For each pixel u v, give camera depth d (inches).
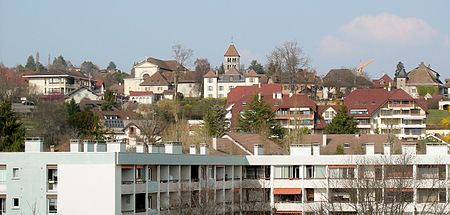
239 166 6914.4
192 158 6097.4
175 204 5615.2
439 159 6619.1
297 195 6884.8
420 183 6501.0
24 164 5265.8
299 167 6899.6
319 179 6825.8
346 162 6781.5
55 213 5211.6
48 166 5226.4
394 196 5477.4
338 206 6220.5
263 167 6978.4
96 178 5152.6
